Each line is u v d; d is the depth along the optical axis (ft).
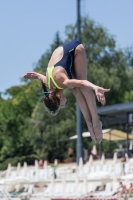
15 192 151.33
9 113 277.64
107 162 168.96
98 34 302.04
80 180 146.10
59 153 278.26
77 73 39.27
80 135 156.66
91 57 301.84
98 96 35.22
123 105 188.75
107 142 294.87
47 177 159.22
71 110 286.87
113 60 304.71
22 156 266.57
